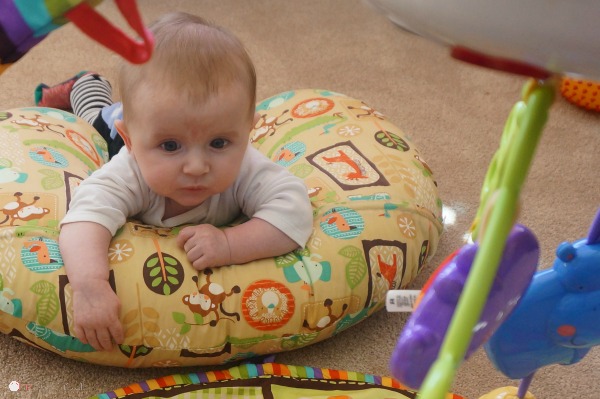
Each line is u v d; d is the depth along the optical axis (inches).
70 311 38.0
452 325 21.2
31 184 42.9
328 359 43.3
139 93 37.5
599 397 41.6
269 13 79.4
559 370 43.3
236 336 39.4
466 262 25.6
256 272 40.2
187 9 78.3
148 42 20.6
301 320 40.2
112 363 40.0
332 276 40.9
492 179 26.5
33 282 38.1
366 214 43.9
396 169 47.5
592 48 15.9
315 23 78.3
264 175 42.8
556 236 53.2
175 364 40.4
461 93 69.2
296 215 41.4
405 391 40.1
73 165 46.7
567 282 31.5
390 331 45.5
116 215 40.1
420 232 45.4
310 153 48.8
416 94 68.7
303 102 54.1
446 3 16.8
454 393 41.5
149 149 38.5
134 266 39.0
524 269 27.7
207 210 43.4
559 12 15.6
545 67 17.8
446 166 60.0
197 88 36.9
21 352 42.3
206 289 39.0
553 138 63.7
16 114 50.1
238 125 38.7
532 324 32.4
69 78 67.2
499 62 19.3
